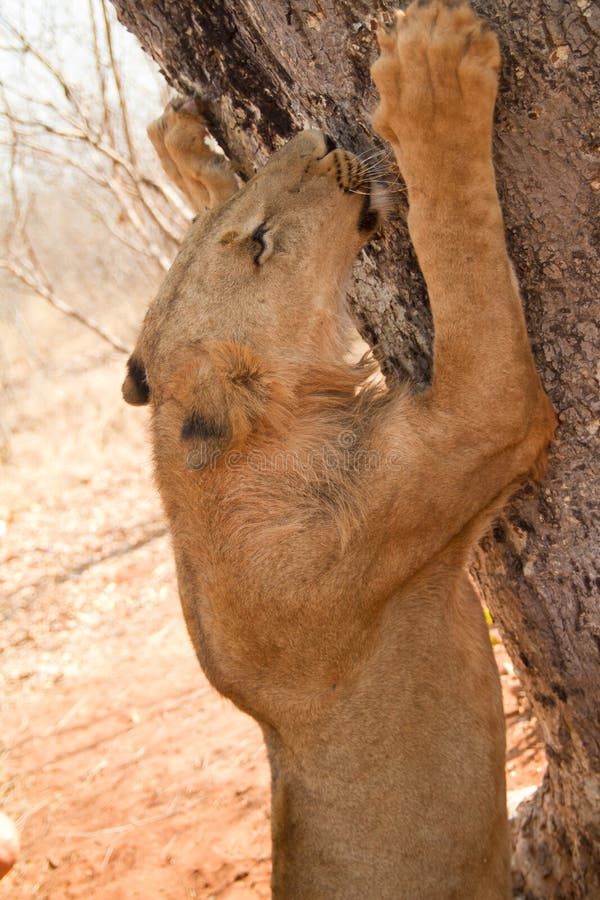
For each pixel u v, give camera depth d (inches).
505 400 111.3
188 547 122.8
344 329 130.9
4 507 425.1
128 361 140.3
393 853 118.1
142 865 199.3
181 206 360.8
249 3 115.5
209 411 119.7
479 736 123.6
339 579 114.7
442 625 123.2
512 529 127.9
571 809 146.9
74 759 245.3
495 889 123.9
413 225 110.2
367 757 118.8
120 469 451.5
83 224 558.3
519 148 105.1
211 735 243.8
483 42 99.0
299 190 125.8
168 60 140.6
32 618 334.6
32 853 210.2
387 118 107.1
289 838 122.3
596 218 104.9
